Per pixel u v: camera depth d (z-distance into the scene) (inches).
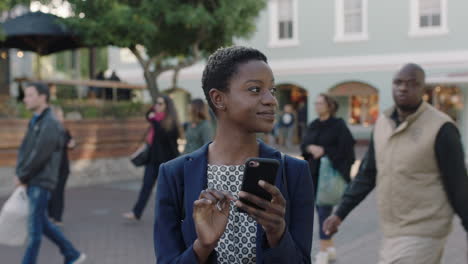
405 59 756.6
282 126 808.3
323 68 820.0
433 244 105.3
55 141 176.9
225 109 59.7
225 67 58.4
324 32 815.7
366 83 791.7
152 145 281.6
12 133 400.2
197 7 428.5
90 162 453.4
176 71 476.7
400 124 111.9
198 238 54.4
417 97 109.2
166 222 61.6
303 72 836.0
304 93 889.5
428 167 106.4
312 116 834.2
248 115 57.5
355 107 826.8
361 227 241.8
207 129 241.4
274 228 52.7
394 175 109.3
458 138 105.5
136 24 407.5
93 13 413.1
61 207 282.8
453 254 211.5
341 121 199.5
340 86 815.1
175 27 447.5
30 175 174.1
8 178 398.6
